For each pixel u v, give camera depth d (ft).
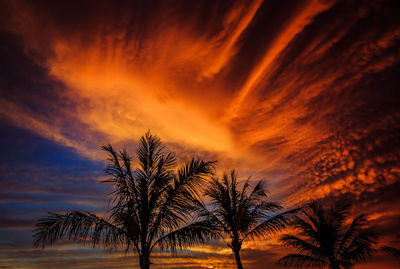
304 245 29.81
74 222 17.78
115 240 18.92
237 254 27.37
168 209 20.49
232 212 28.86
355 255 27.94
